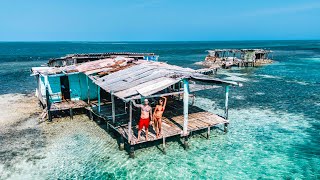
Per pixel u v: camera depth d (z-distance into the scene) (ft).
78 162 51.67
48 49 540.11
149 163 51.47
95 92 85.25
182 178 46.70
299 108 88.28
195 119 64.75
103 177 46.83
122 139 55.67
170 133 54.95
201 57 310.45
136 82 58.18
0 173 47.67
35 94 107.55
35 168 49.47
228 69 192.54
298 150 57.82
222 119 64.90
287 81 139.74
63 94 84.43
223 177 47.29
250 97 103.81
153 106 73.87
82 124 71.67
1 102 96.02
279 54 344.08
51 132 66.23
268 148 58.59
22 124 71.92
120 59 88.48
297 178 47.42
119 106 76.18
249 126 71.46
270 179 47.01
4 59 289.74
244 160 53.21
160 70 64.90
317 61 247.50
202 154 55.21
